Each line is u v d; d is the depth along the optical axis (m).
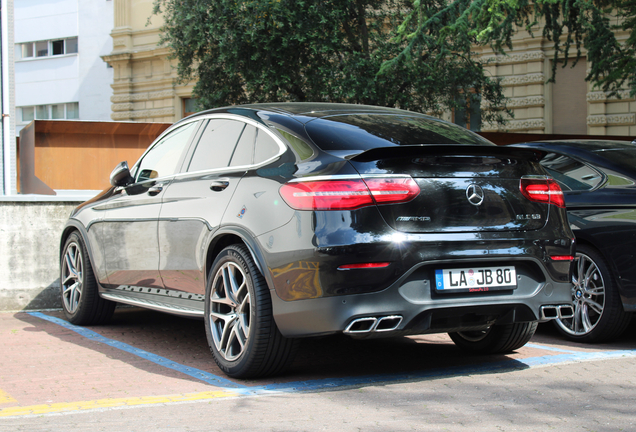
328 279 3.29
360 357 4.40
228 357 3.80
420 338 5.09
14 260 6.38
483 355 4.44
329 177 3.37
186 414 3.07
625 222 4.75
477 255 3.47
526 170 3.76
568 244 3.80
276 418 3.00
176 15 18.95
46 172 9.09
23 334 5.24
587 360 4.22
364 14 18.41
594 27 11.30
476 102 18.12
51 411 3.13
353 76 16.39
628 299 4.70
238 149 4.11
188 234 4.21
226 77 19.20
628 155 5.30
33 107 34.28
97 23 32.53
